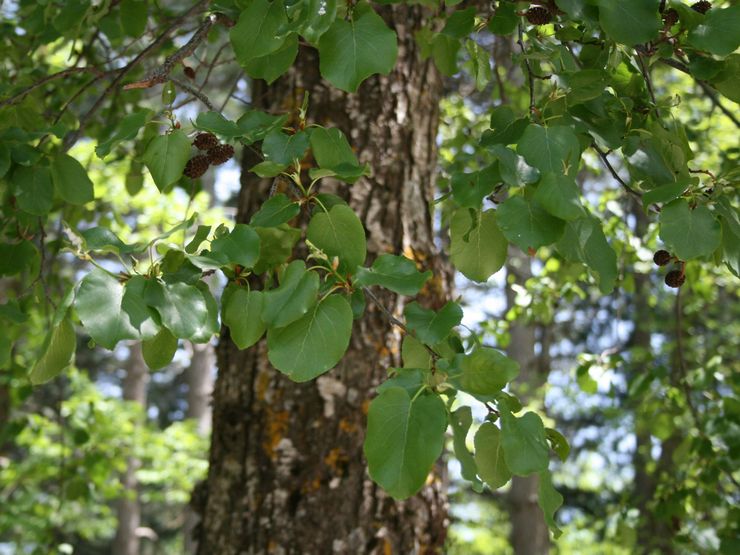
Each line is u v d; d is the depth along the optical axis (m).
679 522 4.37
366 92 3.63
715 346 8.23
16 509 7.61
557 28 2.22
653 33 1.80
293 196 3.40
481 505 12.00
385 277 1.64
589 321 12.87
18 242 2.71
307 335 1.63
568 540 10.44
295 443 3.37
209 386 14.38
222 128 1.79
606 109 2.05
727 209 1.77
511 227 1.62
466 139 5.32
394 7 3.71
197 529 3.50
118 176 7.98
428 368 1.72
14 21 4.52
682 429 5.55
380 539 3.34
